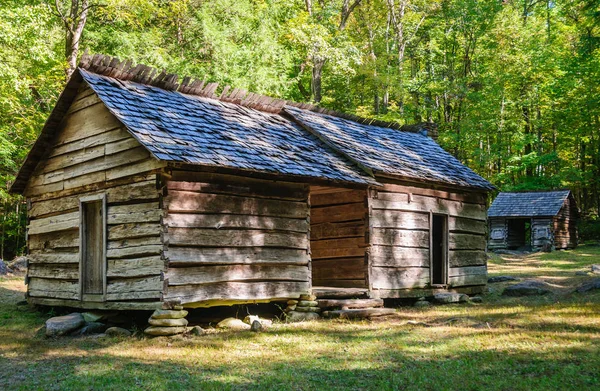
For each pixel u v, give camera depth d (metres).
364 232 12.63
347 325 10.31
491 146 40.44
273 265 10.81
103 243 10.22
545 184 38.94
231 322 10.13
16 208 31.44
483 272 15.93
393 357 7.76
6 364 7.54
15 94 22.70
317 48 30.53
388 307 13.16
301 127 13.73
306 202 11.52
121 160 10.07
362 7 37.25
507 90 38.78
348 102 37.69
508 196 35.00
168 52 26.55
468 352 7.86
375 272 12.59
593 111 36.06
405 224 13.53
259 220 10.61
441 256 15.21
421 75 39.19
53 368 7.30
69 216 11.30
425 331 9.54
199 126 10.68
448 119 41.16
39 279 12.10
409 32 38.84
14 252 31.31
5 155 22.69
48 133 11.60
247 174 10.15
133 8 23.34
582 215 43.62
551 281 16.23
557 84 35.97
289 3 31.86
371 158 13.09
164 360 7.65
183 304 9.35
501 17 38.00
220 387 6.33
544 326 9.30
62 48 24.77
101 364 7.43
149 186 9.55
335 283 13.20
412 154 15.48
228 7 27.17
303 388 6.33
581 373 6.58
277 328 10.02
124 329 9.62
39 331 9.70
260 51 27.34
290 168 10.58
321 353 8.09
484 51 39.25
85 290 10.82
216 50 25.78
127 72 11.36
